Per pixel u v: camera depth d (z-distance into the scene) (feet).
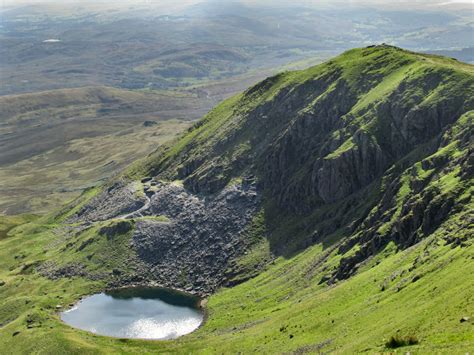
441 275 324.60
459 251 345.92
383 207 582.76
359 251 534.78
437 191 482.69
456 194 455.22
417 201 494.18
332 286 519.19
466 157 501.97
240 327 550.36
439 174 526.98
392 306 333.42
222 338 525.75
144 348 575.79
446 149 558.56
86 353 566.36
